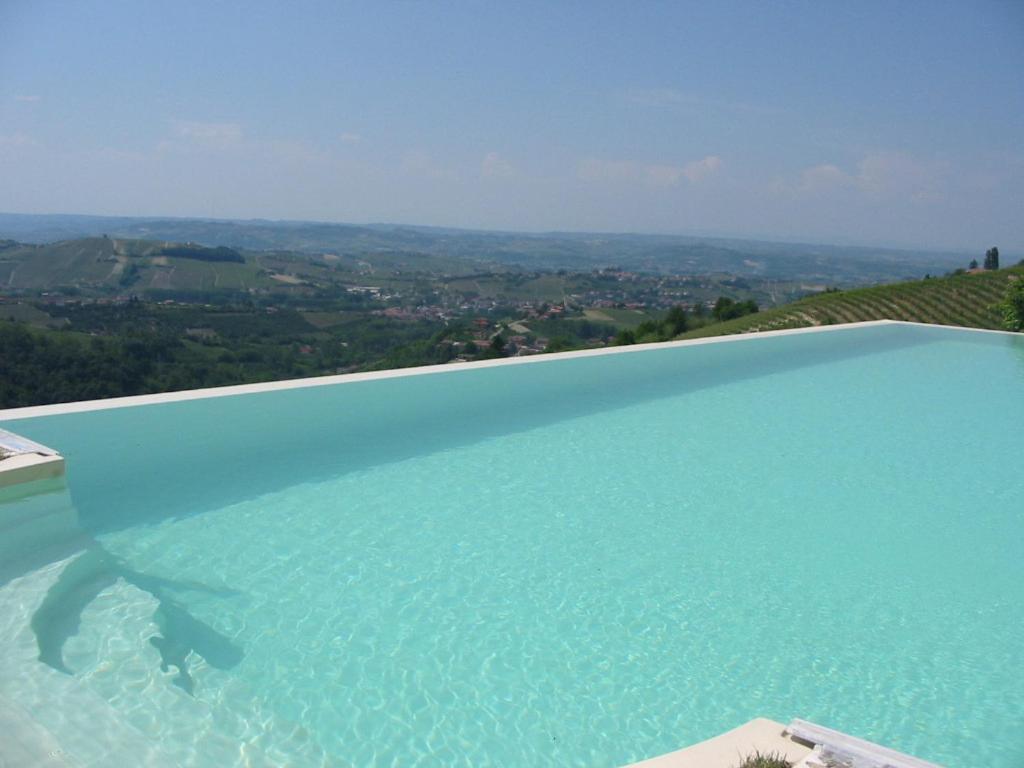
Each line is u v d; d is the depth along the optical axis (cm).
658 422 539
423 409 522
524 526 343
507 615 264
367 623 253
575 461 441
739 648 249
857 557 323
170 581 270
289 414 475
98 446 386
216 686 210
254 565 289
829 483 418
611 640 251
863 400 635
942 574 308
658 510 370
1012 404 626
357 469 403
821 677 235
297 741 191
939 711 219
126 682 200
